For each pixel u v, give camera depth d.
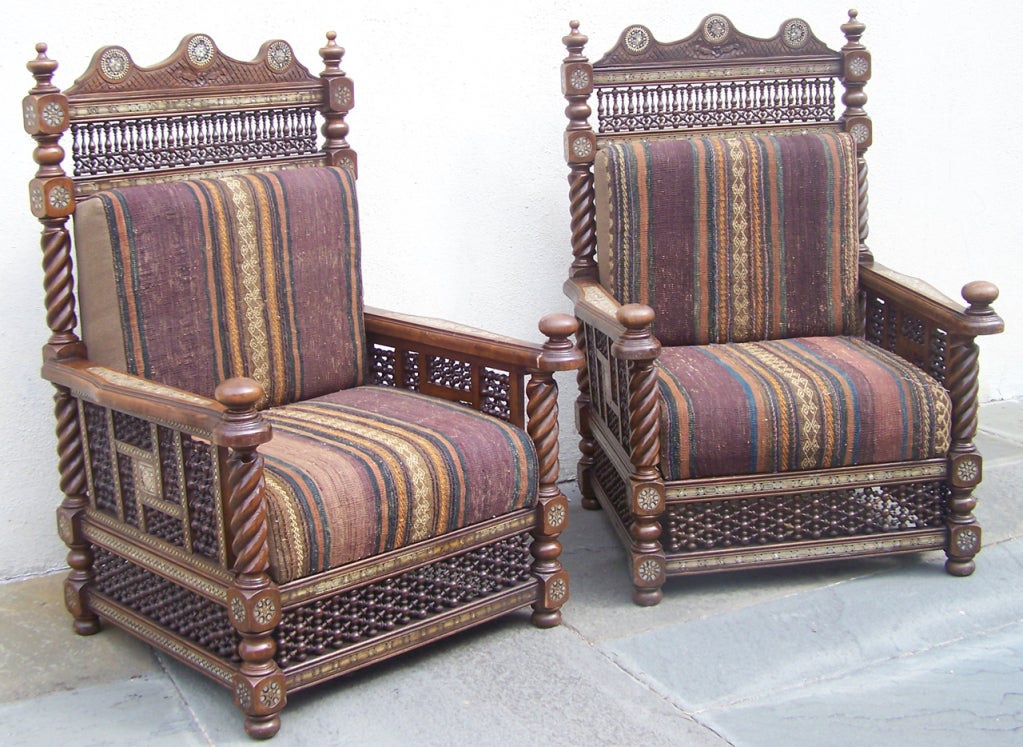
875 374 3.30
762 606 3.26
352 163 3.56
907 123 4.63
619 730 2.69
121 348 3.00
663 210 3.64
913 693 2.88
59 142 3.46
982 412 4.89
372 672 2.97
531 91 4.02
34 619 3.29
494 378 3.19
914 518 3.73
